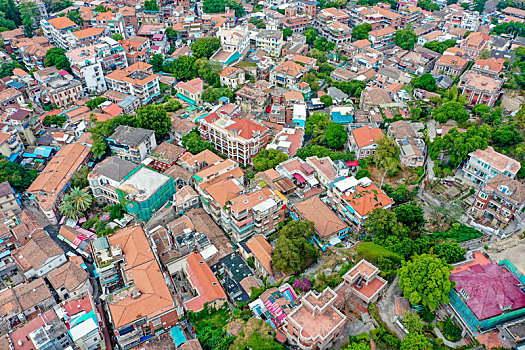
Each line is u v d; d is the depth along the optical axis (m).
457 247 96.56
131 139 144.25
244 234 116.88
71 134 162.00
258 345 86.06
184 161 141.75
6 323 97.62
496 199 108.50
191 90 178.62
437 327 85.94
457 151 126.69
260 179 129.88
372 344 84.50
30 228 119.81
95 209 135.62
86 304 99.31
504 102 160.25
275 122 168.00
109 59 194.62
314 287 99.31
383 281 94.88
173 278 110.94
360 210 111.12
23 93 174.12
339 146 149.75
